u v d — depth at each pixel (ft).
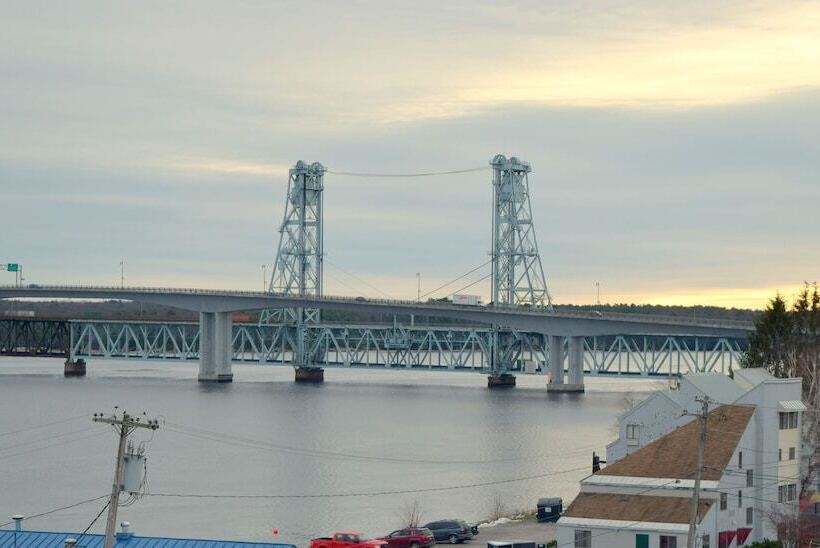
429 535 566.77
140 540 404.36
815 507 561.43
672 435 536.01
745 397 555.28
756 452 545.85
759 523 537.65
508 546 526.98
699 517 492.13
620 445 627.46
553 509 639.35
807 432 603.26
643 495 507.30
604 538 492.95
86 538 407.64
